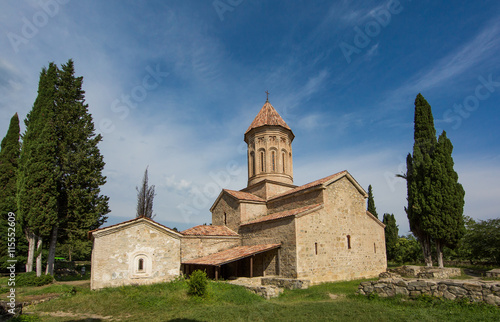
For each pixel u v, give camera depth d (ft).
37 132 78.54
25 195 73.26
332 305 39.52
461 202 79.25
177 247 66.39
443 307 35.35
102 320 38.06
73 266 131.34
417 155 84.99
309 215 67.72
